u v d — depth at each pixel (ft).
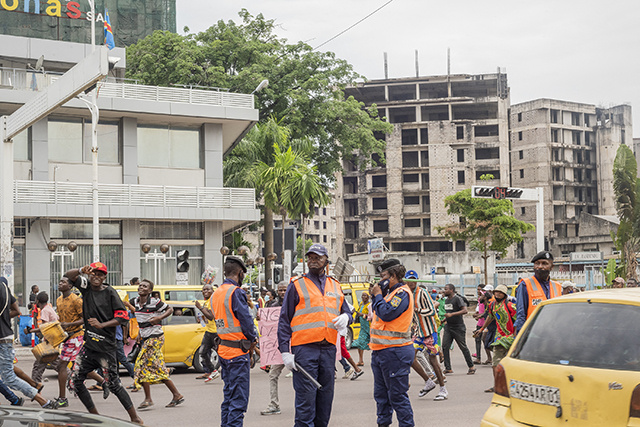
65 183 96.63
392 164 298.15
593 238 268.82
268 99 146.00
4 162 60.90
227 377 25.46
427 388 38.01
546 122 296.92
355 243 302.45
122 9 144.36
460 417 31.58
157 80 139.03
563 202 297.74
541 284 30.48
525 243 292.81
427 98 306.96
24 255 96.58
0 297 32.35
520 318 30.09
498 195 147.64
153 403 36.45
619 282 51.19
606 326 17.06
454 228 195.83
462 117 304.30
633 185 122.62
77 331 35.55
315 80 144.97
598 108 315.99
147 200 101.91
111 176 104.06
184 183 108.88
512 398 18.03
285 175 113.19
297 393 22.97
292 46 150.00
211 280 71.05
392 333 26.07
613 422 15.84
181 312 52.01
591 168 307.99
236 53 143.23
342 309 24.03
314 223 379.35
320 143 154.81
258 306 70.69
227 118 107.86
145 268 104.88
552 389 17.04
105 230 102.12
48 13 123.54
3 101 95.96
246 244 139.85
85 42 138.82
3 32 129.59
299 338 23.11
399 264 27.04
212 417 32.55
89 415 11.79
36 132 99.66
